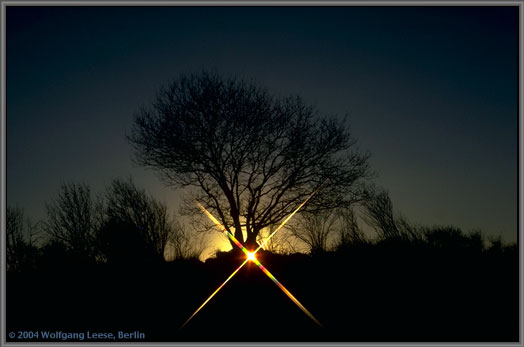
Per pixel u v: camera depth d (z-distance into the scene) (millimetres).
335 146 26297
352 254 18422
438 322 12836
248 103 26188
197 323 13977
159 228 20844
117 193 21047
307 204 25484
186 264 20078
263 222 25516
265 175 26094
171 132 25953
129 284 17922
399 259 17297
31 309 15391
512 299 13812
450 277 15695
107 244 20234
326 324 13289
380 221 19234
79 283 18016
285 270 19188
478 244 17453
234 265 20406
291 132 26281
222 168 25984
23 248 19453
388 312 13820
